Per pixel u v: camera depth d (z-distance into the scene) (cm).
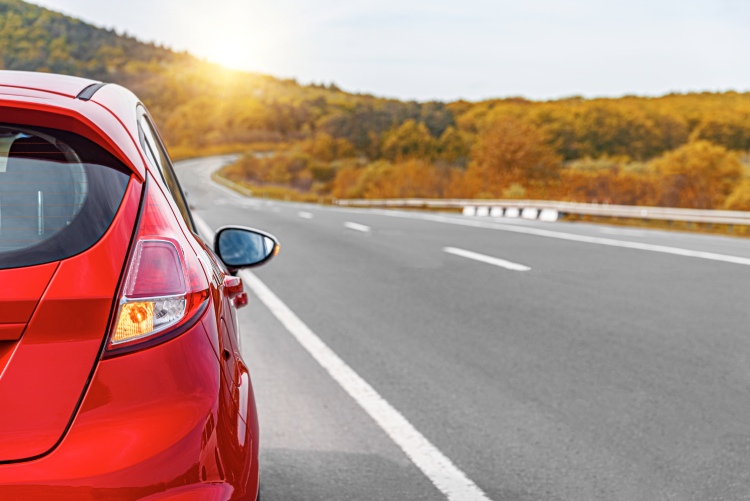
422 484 354
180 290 171
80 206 168
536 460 385
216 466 165
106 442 154
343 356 596
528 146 7938
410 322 731
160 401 160
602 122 17538
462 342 647
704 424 441
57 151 175
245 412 189
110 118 185
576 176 4666
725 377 539
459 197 5291
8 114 168
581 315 764
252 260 330
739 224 2017
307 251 1328
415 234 1684
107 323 160
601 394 498
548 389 509
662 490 350
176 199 232
